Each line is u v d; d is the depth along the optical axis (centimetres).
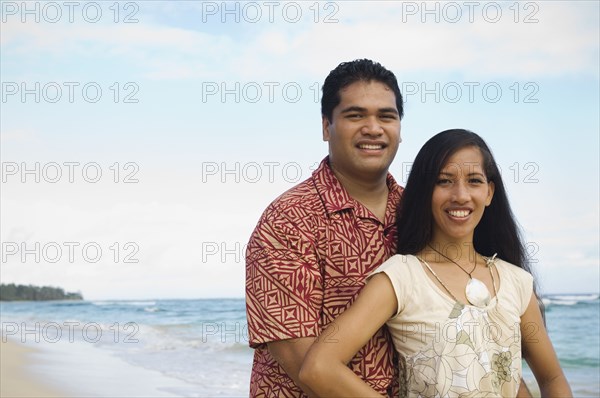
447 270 314
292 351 308
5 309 3075
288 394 317
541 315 335
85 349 1322
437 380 298
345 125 327
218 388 895
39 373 1007
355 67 331
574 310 1805
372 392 294
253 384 333
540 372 329
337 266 316
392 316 309
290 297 309
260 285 315
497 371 304
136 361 1146
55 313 2811
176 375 998
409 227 320
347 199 324
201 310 2248
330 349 293
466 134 318
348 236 320
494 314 308
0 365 1078
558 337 1530
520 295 322
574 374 1145
